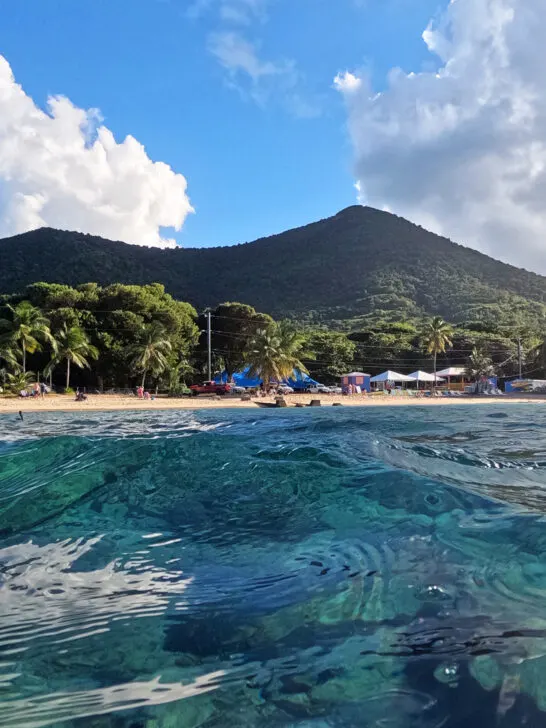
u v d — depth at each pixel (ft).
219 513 15.10
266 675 6.79
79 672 6.98
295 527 13.52
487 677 6.51
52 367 137.08
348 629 7.91
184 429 40.42
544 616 8.13
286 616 8.46
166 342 146.10
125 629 8.21
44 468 20.62
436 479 18.29
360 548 11.69
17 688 6.63
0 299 180.34
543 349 207.72
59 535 13.32
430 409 85.05
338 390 160.86
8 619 8.64
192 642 7.67
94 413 76.28
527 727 5.61
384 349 241.14
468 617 8.15
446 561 10.64
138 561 11.36
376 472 19.44
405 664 6.89
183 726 5.86
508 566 10.25
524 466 21.70
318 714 5.98
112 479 18.97
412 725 5.74
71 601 9.34
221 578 10.30
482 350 227.40
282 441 28.55
